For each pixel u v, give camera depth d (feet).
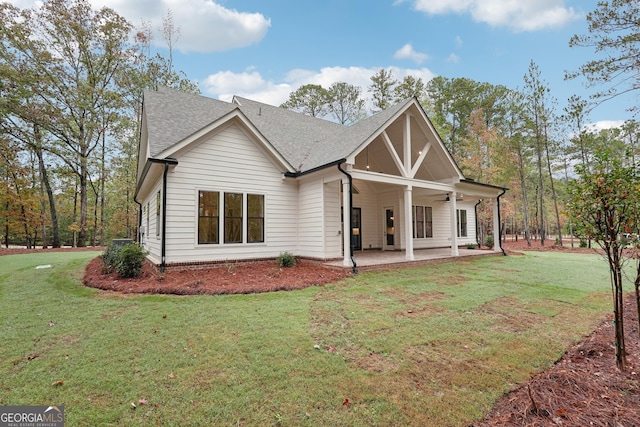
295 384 9.61
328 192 33.01
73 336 13.32
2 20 54.39
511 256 44.16
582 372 10.68
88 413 8.21
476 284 24.23
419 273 28.84
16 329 14.15
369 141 31.09
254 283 23.11
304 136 45.01
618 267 10.71
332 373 10.31
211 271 27.43
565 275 28.37
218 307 17.49
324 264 30.63
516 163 75.20
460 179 40.47
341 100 106.83
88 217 82.38
